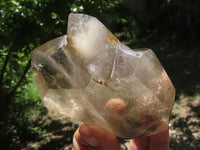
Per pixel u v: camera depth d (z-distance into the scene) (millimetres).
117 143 114
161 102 99
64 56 101
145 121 98
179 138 721
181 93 1021
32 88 772
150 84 97
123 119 98
